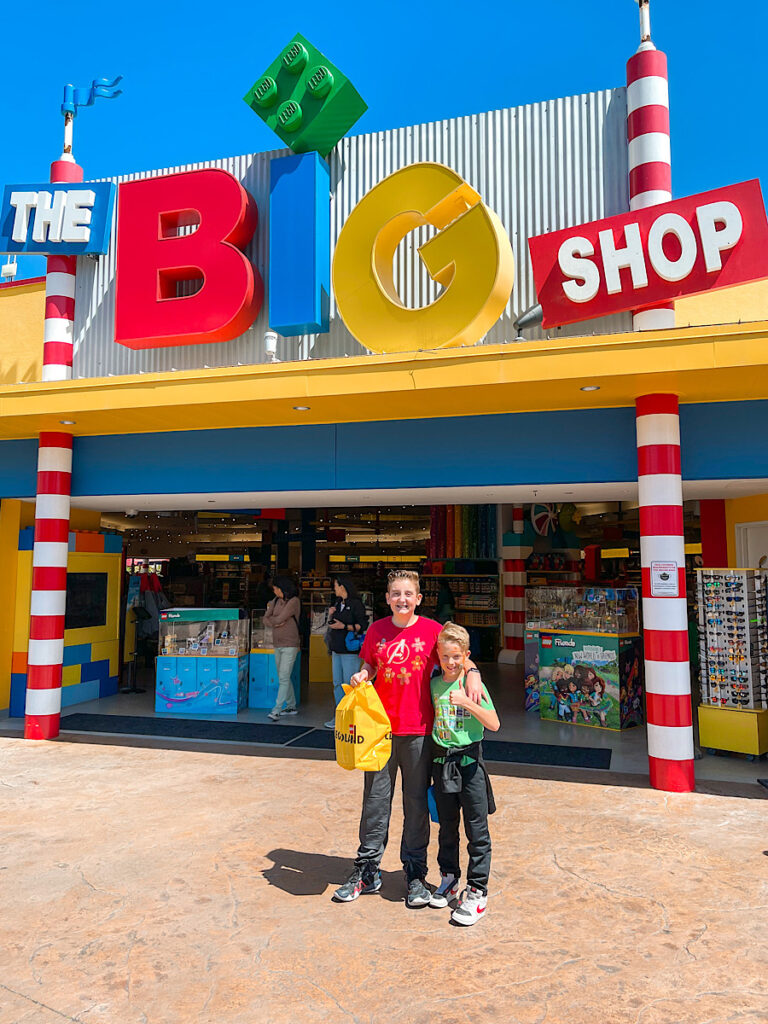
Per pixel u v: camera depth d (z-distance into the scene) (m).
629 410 6.42
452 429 6.91
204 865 4.23
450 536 14.04
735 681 6.90
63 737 7.68
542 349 5.49
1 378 9.09
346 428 7.25
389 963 3.16
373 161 7.82
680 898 3.79
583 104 7.19
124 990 2.96
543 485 6.80
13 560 9.13
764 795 5.62
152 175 8.59
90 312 8.73
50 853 4.41
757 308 6.86
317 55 7.66
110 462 7.98
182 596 16.41
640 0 6.66
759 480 6.30
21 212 8.35
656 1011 2.82
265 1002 2.88
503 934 3.41
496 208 7.38
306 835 4.71
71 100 8.73
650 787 5.84
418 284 7.52
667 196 6.45
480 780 3.59
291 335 7.81
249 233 7.84
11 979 3.05
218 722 8.46
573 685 8.54
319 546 19.12
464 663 3.57
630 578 16.03
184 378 6.41
